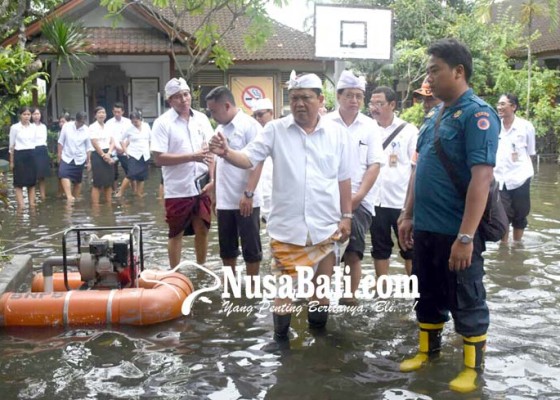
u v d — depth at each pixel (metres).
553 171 16.52
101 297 5.21
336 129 4.89
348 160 4.91
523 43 24.83
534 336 4.87
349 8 11.10
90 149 12.59
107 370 4.34
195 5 17.22
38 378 4.22
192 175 6.57
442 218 4.21
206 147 6.34
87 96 21.77
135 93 21.94
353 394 3.97
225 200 6.16
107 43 20.12
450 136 4.10
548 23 26.14
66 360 4.50
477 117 3.98
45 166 12.54
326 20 11.08
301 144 4.76
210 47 17.97
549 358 4.46
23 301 5.15
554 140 19.50
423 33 23.05
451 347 4.68
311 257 4.81
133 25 20.95
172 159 6.34
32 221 10.02
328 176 4.79
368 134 5.58
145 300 5.19
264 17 17.30
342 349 4.69
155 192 13.48
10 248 7.99
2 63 7.63
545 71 22.02
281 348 4.71
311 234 4.75
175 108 6.50
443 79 4.11
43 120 19.61
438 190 4.20
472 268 4.14
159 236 8.76
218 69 22.03
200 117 6.72
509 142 7.90
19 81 8.46
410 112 20.25
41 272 6.61
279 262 4.83
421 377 4.20
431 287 4.39
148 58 21.70
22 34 11.00
